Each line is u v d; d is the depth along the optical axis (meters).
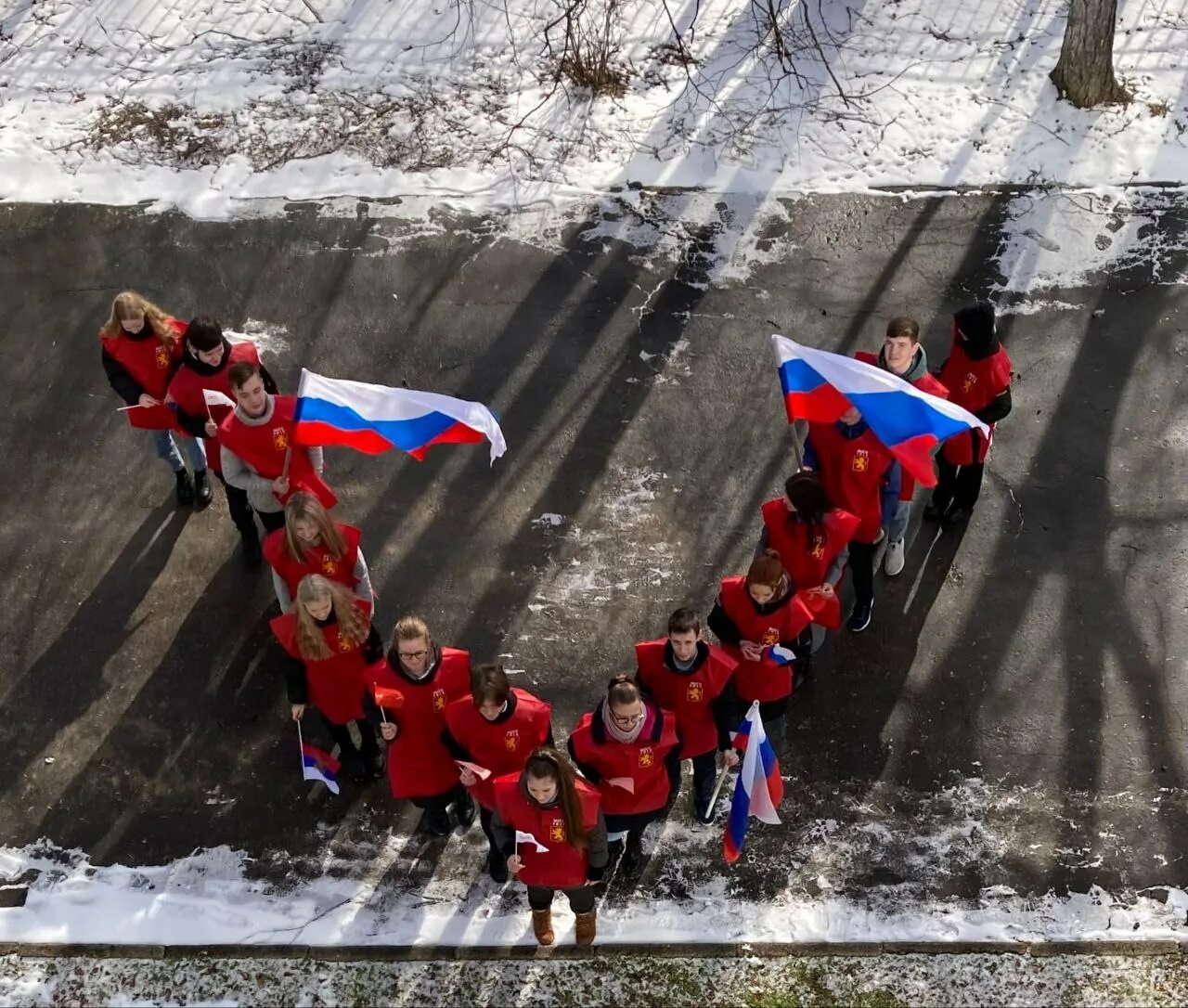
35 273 9.38
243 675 7.62
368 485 8.38
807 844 6.95
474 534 8.18
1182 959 6.53
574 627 7.79
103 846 7.00
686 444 8.55
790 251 9.43
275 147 9.98
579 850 5.60
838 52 10.46
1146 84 10.17
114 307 7.05
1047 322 9.00
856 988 6.46
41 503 8.32
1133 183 9.65
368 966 6.56
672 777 6.14
